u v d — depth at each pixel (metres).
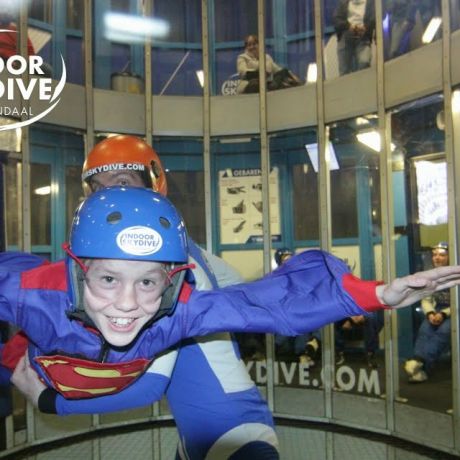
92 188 2.20
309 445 5.02
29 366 1.82
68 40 6.00
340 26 5.79
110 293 1.32
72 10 6.03
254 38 6.52
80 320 1.46
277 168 6.44
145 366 1.56
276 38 6.43
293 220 6.40
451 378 4.71
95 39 6.27
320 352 5.84
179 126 6.36
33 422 5.13
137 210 1.34
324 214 5.93
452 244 4.62
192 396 1.93
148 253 1.30
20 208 5.27
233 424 1.87
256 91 6.45
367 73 5.54
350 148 5.86
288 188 6.41
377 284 1.46
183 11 6.78
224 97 6.41
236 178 6.56
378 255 5.78
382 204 5.38
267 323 1.54
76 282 1.38
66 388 1.60
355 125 5.75
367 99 5.54
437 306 4.93
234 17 6.84
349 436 5.25
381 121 5.38
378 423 5.33
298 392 5.88
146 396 1.74
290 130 6.20
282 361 6.00
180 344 1.85
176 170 6.53
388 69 5.30
